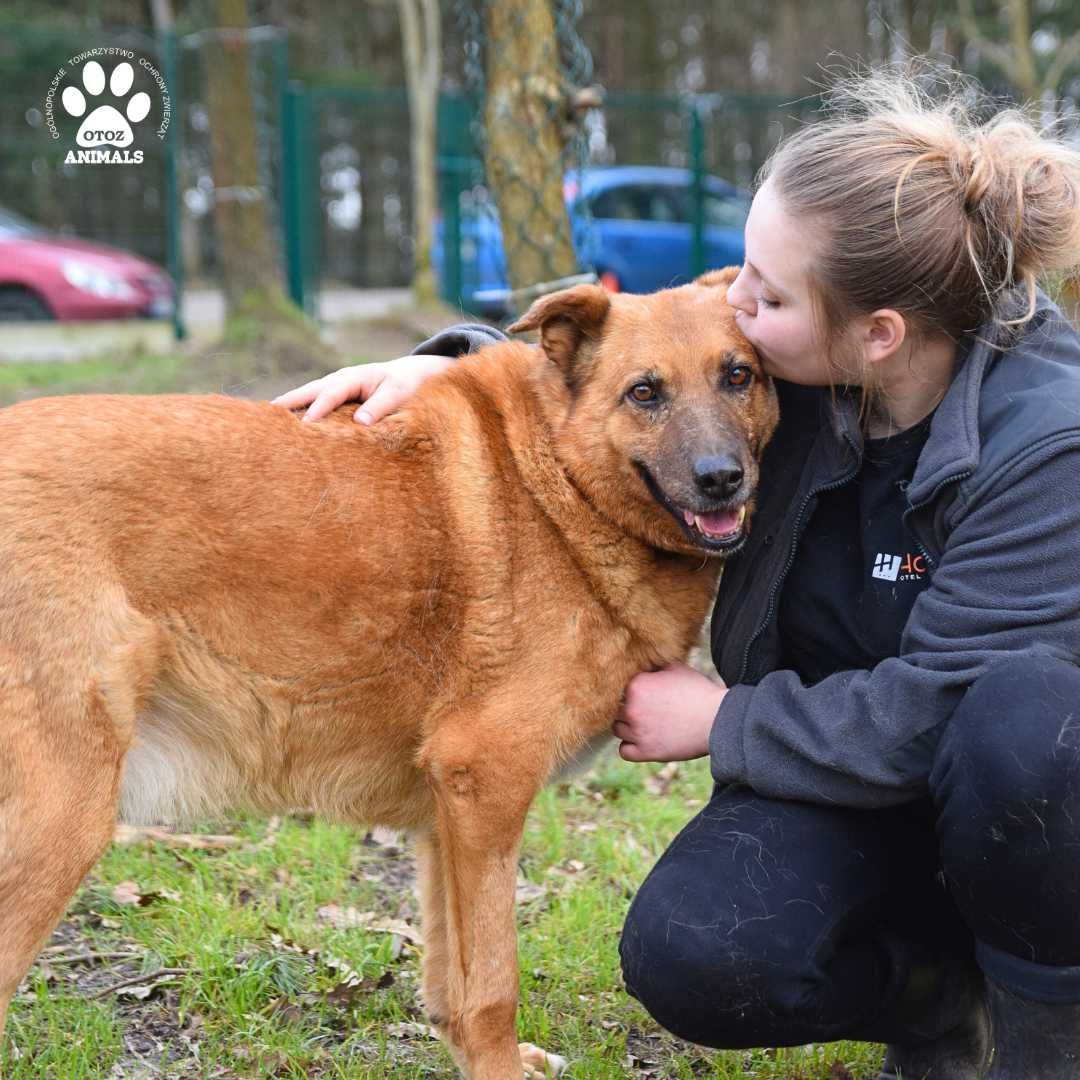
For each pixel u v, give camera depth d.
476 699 2.89
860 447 2.75
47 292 16.38
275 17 34.06
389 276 20.98
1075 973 2.42
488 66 5.33
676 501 2.91
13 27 18.64
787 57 32.75
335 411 3.10
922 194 2.56
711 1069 3.11
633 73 36.28
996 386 2.58
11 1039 3.06
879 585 2.82
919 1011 2.83
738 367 3.06
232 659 2.79
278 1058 3.03
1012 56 21.16
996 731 2.36
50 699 2.55
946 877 2.53
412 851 4.29
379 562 2.84
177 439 2.74
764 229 2.72
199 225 24.62
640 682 3.02
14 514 2.56
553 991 3.42
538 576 2.94
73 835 2.57
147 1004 3.26
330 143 20.34
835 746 2.61
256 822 4.32
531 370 3.19
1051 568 2.44
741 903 2.60
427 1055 3.16
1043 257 2.61
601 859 4.17
